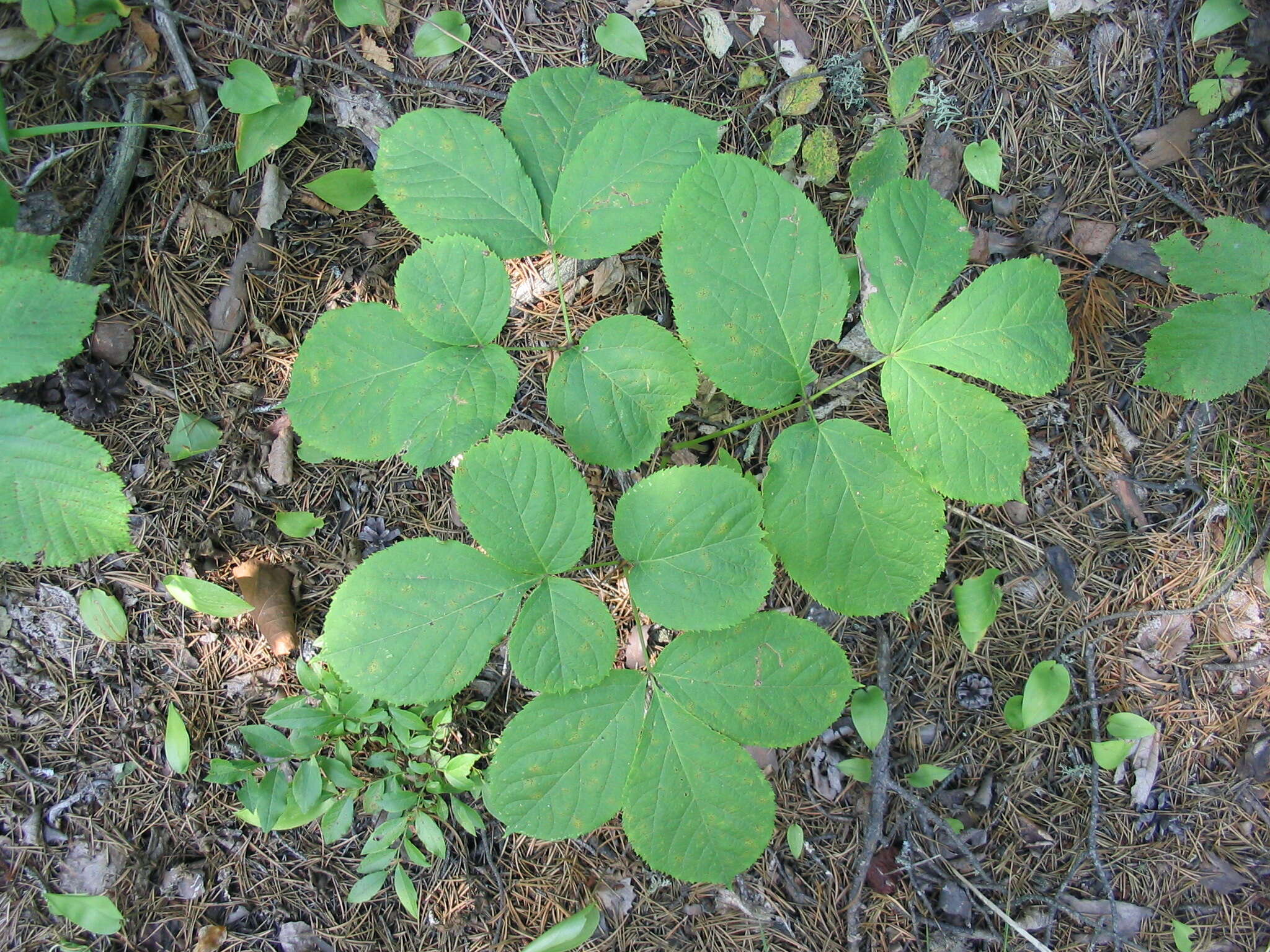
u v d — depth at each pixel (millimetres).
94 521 428
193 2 504
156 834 520
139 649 519
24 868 510
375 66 518
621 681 424
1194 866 547
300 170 520
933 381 435
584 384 431
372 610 406
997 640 555
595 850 541
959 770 554
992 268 437
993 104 536
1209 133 534
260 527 525
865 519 437
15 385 495
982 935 541
